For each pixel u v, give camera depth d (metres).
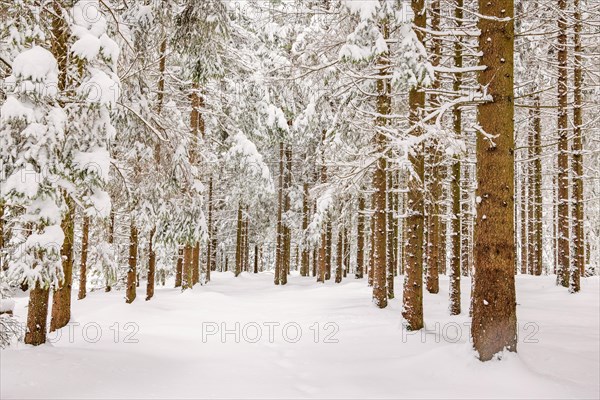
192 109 18.25
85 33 7.39
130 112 10.36
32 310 8.05
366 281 23.17
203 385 6.46
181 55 12.23
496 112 6.97
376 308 12.98
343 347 9.09
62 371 6.39
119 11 11.50
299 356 8.55
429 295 15.62
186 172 11.36
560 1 14.92
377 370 7.23
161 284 31.38
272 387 6.43
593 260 31.23
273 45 20.75
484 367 6.51
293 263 49.53
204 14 11.49
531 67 17.64
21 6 6.96
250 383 6.63
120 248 21.84
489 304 6.73
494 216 6.82
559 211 15.99
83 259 18.02
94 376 6.42
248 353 8.91
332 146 13.80
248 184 22.08
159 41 11.50
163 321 12.65
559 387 5.95
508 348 6.64
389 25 10.95
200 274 25.83
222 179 28.80
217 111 19.55
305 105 19.89
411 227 10.12
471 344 6.94
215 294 17.59
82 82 7.36
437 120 7.73
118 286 22.41
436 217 16.11
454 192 13.05
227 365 7.85
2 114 6.46
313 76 13.19
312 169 27.53
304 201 28.95
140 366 7.37
